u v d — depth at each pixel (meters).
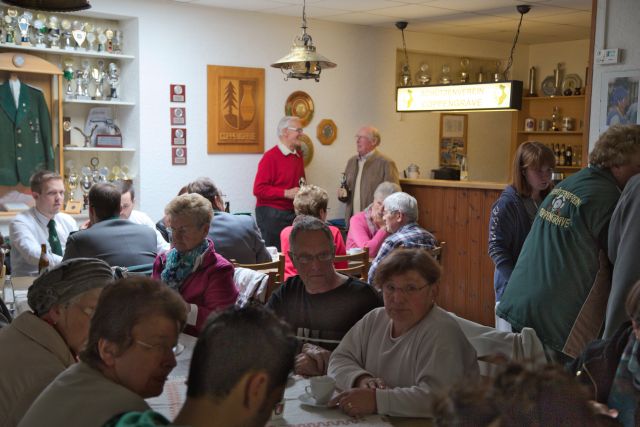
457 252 5.55
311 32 6.38
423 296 1.88
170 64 5.68
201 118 5.88
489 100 5.80
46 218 4.07
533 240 2.66
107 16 5.49
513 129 8.24
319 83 6.50
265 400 1.06
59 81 5.38
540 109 8.13
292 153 6.00
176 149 5.77
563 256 2.53
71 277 1.66
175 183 5.80
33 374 1.58
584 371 1.75
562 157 7.86
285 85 6.29
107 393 1.24
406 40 7.03
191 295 2.68
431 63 7.51
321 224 2.33
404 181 5.95
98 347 1.34
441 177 6.82
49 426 1.21
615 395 1.66
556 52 7.89
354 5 5.72
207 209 2.69
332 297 2.32
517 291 2.65
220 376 1.03
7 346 1.62
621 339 1.72
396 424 1.70
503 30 6.99
